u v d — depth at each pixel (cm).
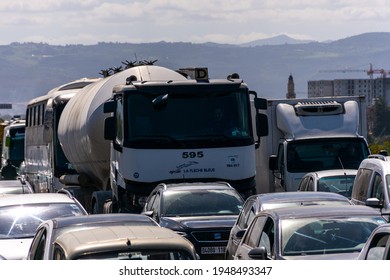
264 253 2412
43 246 2355
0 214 3422
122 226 2203
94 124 5059
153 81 4481
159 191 3891
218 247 3494
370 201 3112
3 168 9531
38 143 7019
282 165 5378
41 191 6856
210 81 4506
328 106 5438
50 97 6494
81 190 5638
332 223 2497
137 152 4397
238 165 4475
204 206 3759
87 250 1994
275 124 5522
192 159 4428
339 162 5325
